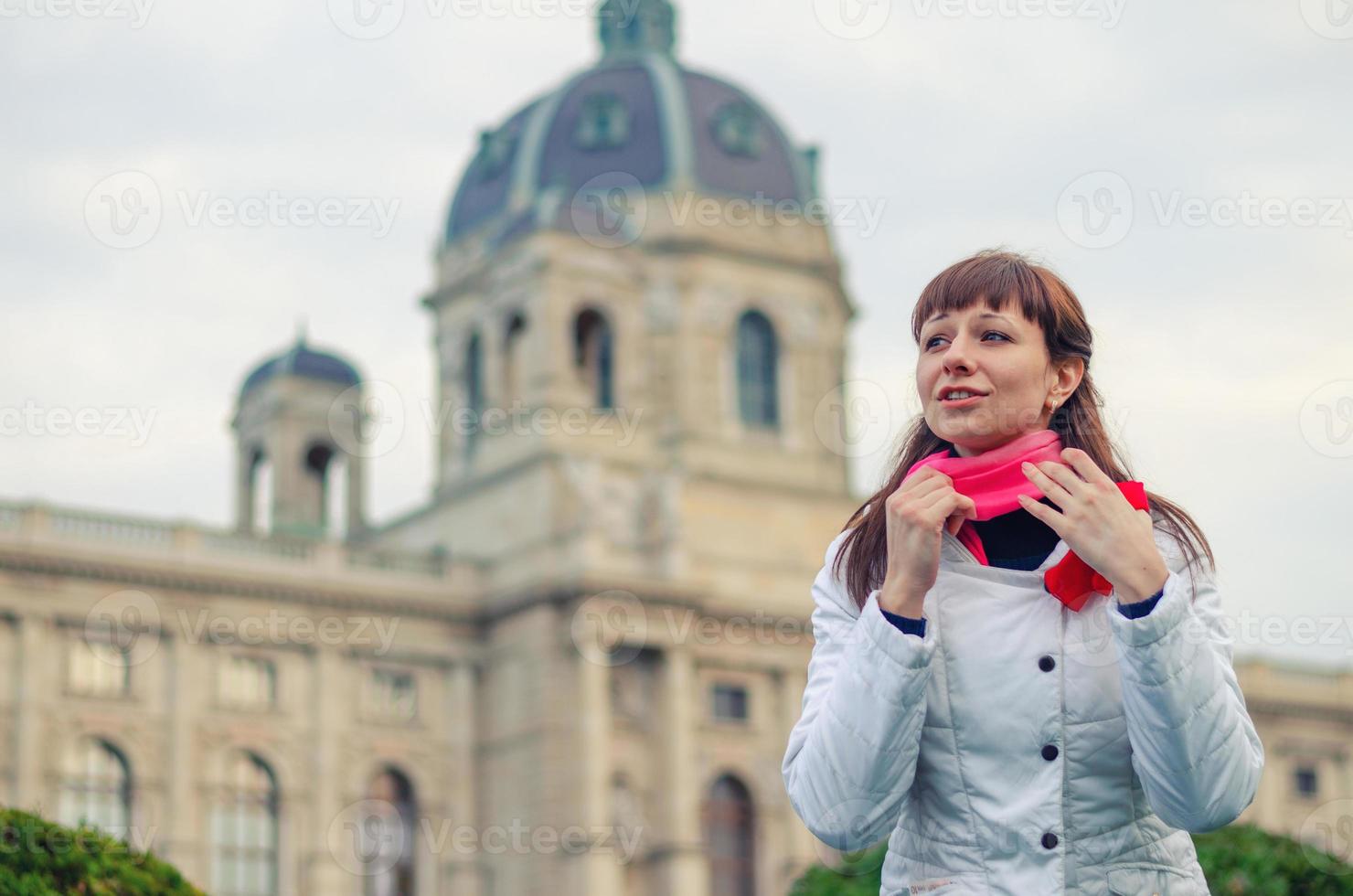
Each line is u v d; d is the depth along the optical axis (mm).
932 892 5754
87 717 67625
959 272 5996
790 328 84938
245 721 70500
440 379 84625
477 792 74188
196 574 70062
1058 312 5941
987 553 5941
